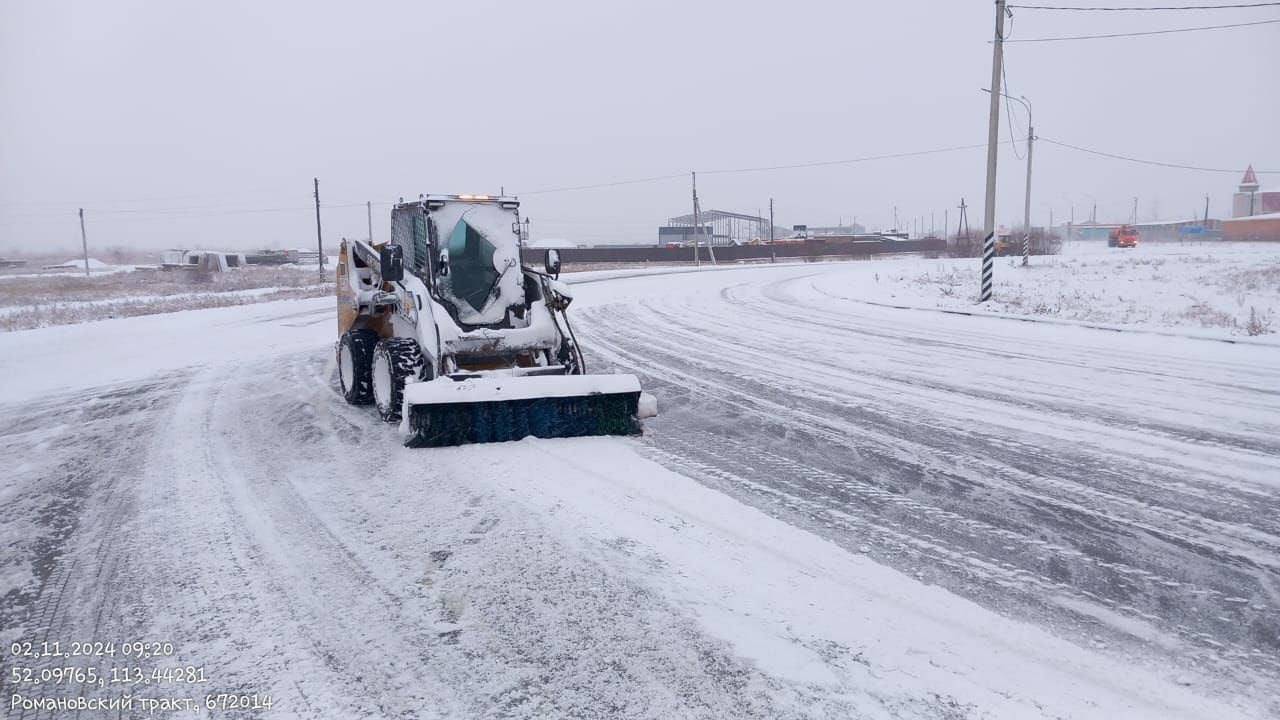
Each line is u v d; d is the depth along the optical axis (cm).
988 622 375
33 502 556
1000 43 1939
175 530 496
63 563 450
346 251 967
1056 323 1520
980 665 339
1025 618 380
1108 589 411
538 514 512
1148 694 319
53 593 412
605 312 1906
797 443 692
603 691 319
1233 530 490
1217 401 838
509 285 821
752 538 473
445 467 616
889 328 1534
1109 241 6888
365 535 481
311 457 658
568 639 358
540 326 776
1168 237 11331
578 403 702
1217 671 336
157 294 3475
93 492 576
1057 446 678
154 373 1127
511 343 761
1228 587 414
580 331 1528
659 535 477
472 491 559
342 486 576
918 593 404
